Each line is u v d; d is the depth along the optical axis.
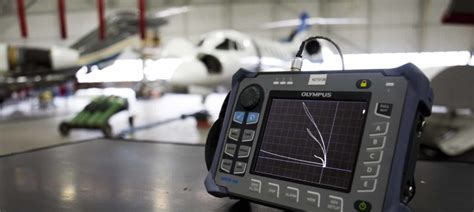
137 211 0.75
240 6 11.64
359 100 0.61
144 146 1.62
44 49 4.95
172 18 11.96
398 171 0.54
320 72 0.68
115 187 0.94
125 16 5.95
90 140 1.82
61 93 11.77
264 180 0.66
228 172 0.71
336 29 11.01
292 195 0.62
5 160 1.33
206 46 4.43
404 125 0.55
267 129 0.70
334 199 0.58
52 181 1.01
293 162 0.65
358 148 0.58
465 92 1.50
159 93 9.24
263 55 4.85
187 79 4.04
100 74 12.51
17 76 5.34
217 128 0.80
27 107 8.78
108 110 3.45
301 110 0.68
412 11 10.41
